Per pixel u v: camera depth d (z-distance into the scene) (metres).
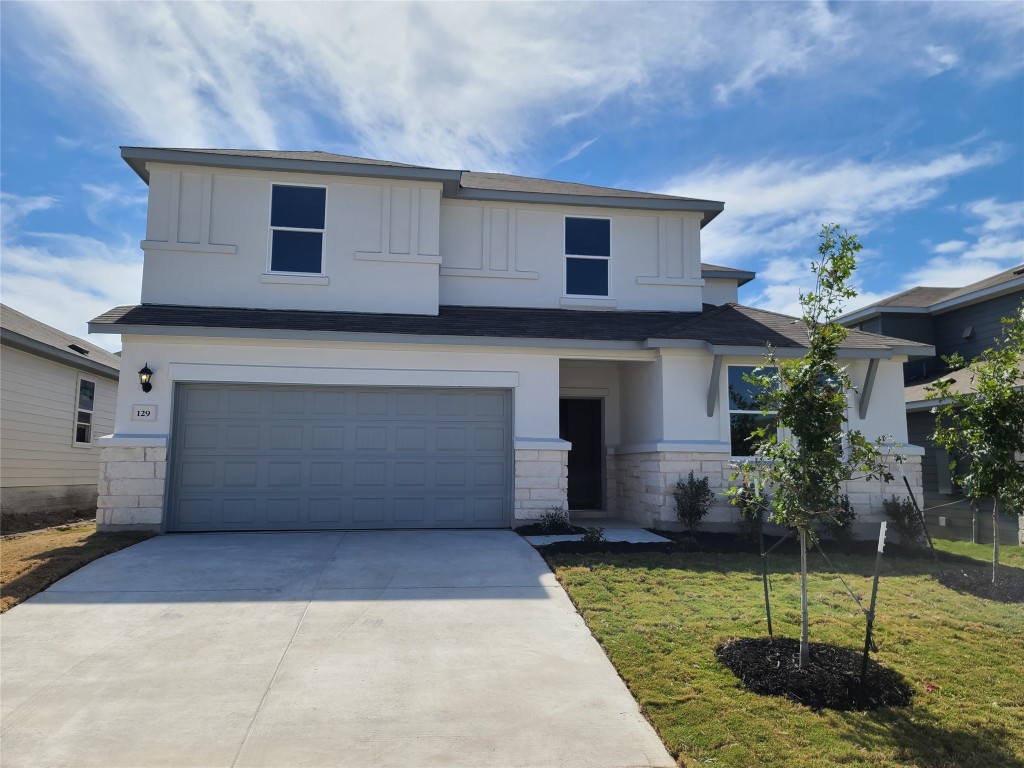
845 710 4.57
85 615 6.37
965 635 6.04
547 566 8.26
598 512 13.71
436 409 11.33
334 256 12.20
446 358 11.29
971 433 7.72
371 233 12.35
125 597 6.91
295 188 12.27
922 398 14.67
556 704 4.66
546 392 11.48
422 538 9.99
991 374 7.81
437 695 4.77
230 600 6.84
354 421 11.11
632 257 13.82
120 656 5.41
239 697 4.70
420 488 11.16
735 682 4.95
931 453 15.49
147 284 11.65
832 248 5.21
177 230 11.81
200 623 6.17
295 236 12.20
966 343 16.73
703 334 11.62
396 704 4.63
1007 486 7.47
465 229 13.39
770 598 7.08
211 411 10.79
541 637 5.90
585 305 13.54
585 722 4.42
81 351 16.98
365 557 8.61
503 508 11.30
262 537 10.01
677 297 13.84
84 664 5.25
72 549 8.76
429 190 12.58
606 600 6.86
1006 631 6.17
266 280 11.93
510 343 11.14
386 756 3.97
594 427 14.26
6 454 13.98
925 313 17.69
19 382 14.43
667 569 8.20
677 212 13.99
